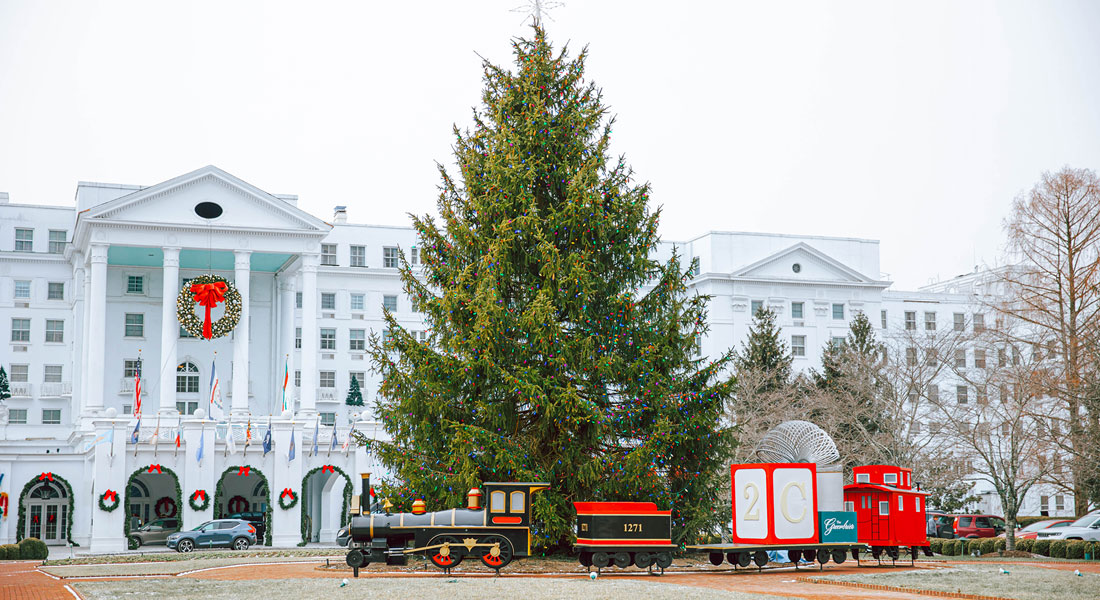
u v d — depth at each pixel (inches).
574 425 1263.5
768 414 2142.0
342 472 2220.7
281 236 2551.7
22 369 2871.6
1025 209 2006.6
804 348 3329.2
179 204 2486.5
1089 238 1952.5
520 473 1206.9
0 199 3097.9
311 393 2500.0
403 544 1088.2
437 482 1249.4
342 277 3161.9
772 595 866.8
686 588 904.9
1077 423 1743.4
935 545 1721.2
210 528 1955.0
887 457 2026.3
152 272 2755.9
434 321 1353.3
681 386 1322.6
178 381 2741.1
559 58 1402.6
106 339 2696.9
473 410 1270.9
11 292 2883.9
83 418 2367.1
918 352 2583.7
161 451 2091.5
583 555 1124.5
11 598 877.2
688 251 3435.0
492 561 1071.6
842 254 3437.5
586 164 1331.2
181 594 877.8
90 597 861.8
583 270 1264.8
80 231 2507.4
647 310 1339.8
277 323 2854.3
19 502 2186.3
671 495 1290.6
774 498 1162.6
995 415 1887.3
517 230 1309.1
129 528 2027.6
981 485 3203.7
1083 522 1839.3
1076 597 874.1
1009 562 1358.3
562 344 1246.9
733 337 3255.4
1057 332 1870.1
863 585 980.6
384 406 1346.0
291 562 1371.8
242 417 2458.2
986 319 2923.2
